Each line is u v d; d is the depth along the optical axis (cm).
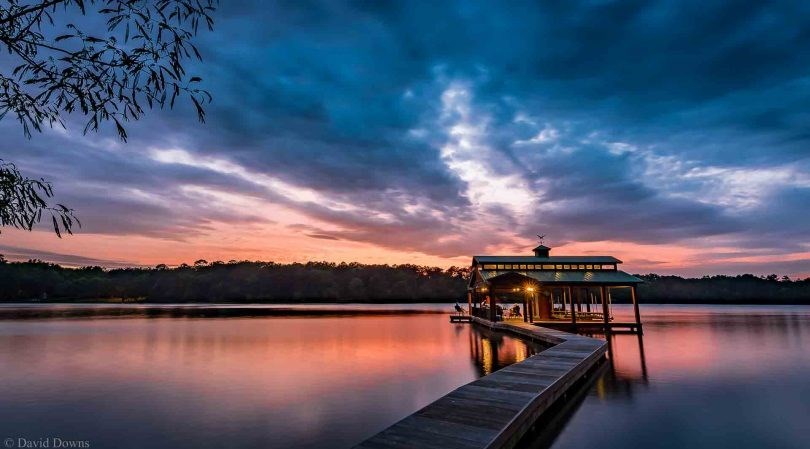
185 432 966
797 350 2180
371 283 13338
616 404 1154
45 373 1650
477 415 804
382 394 1308
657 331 3225
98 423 1032
